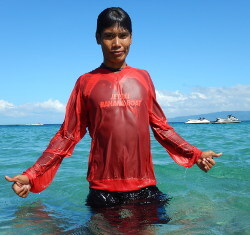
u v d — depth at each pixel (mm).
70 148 1416
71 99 1443
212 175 2176
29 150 4391
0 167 2785
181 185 1878
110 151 1374
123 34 1402
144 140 1405
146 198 1398
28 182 1292
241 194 1622
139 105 1397
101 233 1065
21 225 1224
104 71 1436
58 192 1796
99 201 1361
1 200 1640
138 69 1486
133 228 1106
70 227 1172
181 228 1104
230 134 8039
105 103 1374
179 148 1456
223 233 1051
